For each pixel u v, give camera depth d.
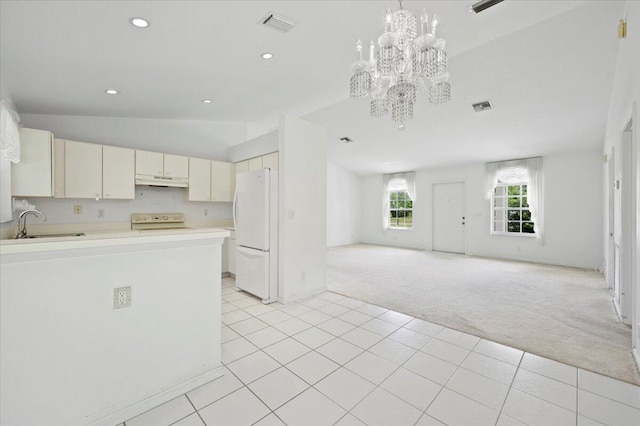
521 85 3.75
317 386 1.82
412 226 8.21
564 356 2.19
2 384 1.24
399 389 1.79
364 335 2.56
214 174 4.69
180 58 2.38
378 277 4.75
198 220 4.77
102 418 1.47
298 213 3.56
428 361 2.12
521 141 5.35
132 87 2.90
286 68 2.82
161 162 4.11
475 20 2.33
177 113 4.12
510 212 6.54
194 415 1.56
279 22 2.01
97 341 1.47
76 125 3.74
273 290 3.47
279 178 3.48
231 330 2.66
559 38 2.92
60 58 2.17
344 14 2.01
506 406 1.63
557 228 5.76
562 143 5.24
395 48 2.09
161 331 1.68
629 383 1.85
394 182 8.58
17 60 2.16
